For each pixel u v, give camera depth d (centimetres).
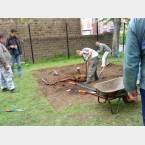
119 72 928
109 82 530
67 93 653
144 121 251
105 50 1000
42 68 1128
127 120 439
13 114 511
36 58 1417
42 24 1485
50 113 501
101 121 441
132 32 220
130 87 239
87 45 1551
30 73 999
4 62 658
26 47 1373
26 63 1354
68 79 785
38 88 726
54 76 922
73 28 1594
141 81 241
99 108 512
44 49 1431
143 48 221
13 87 692
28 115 499
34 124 447
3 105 579
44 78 885
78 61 1312
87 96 611
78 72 940
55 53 1470
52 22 1513
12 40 872
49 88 721
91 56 736
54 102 577
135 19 219
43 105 557
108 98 469
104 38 1584
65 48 1492
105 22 1477
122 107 513
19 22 1399
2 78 704
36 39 1396
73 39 1503
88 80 753
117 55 1354
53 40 1447
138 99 556
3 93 691
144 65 232
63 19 1543
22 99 620
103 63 1000
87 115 475
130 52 224
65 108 524
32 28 1459
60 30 1551
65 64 1226
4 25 1367
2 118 490
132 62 225
